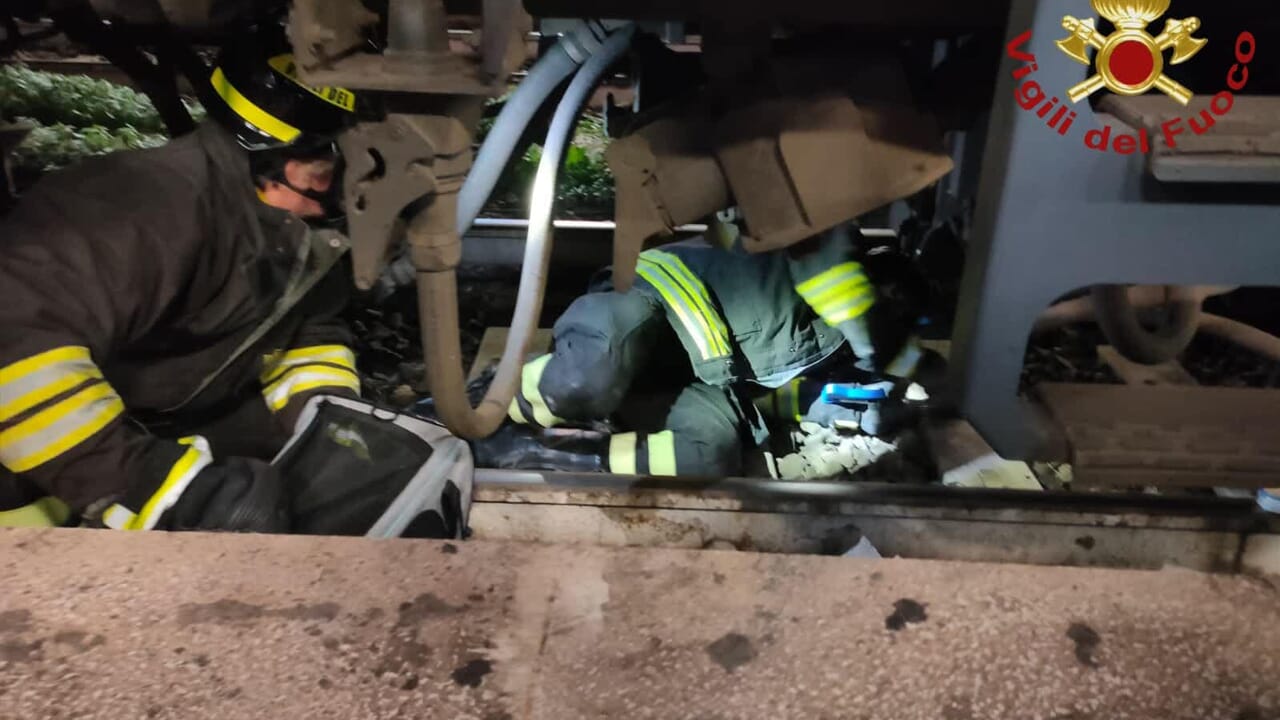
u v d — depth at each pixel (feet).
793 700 3.34
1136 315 7.63
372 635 3.59
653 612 3.71
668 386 8.71
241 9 5.60
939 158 5.96
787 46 6.68
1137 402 6.39
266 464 5.93
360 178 4.04
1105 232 5.25
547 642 3.57
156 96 7.88
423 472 6.11
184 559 3.96
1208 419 6.24
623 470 7.51
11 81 19.30
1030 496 6.52
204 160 5.95
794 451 8.46
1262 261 5.28
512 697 3.35
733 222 8.31
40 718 3.24
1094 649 3.54
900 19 6.10
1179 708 3.31
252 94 5.77
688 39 11.43
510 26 3.65
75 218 5.38
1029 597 3.78
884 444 8.19
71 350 5.26
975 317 5.56
